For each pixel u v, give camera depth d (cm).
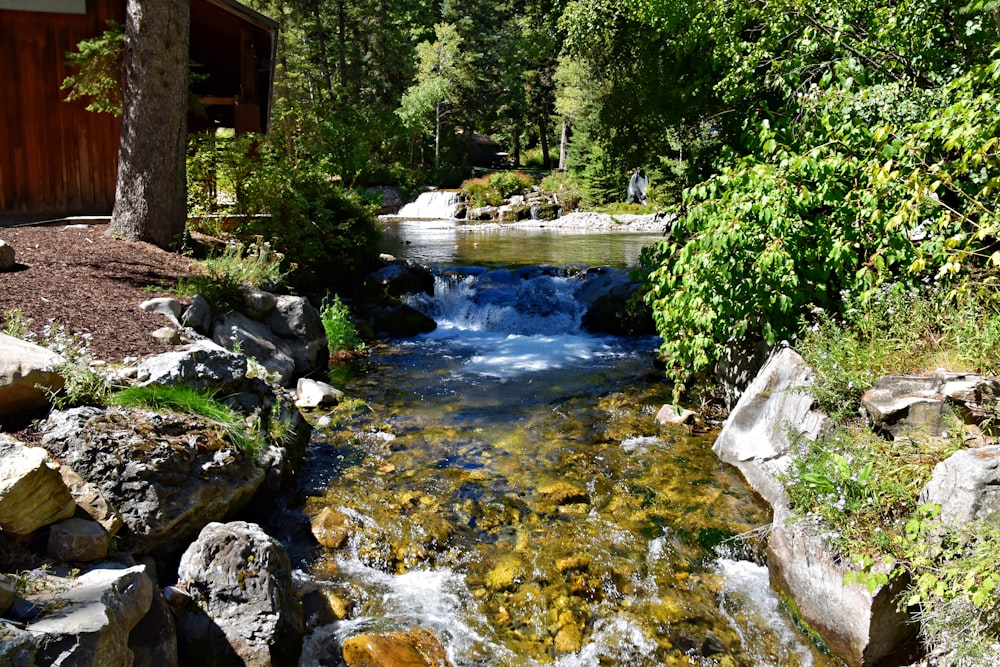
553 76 4284
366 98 4603
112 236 918
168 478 415
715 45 883
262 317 850
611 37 1087
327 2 4284
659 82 1030
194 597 373
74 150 1161
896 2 684
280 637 371
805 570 419
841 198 584
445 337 1155
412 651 387
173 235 940
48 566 327
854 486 414
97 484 391
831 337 580
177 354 532
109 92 1010
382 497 550
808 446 491
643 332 1166
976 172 527
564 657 393
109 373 486
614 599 438
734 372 729
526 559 474
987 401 417
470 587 448
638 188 3609
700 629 414
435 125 4778
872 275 557
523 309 1225
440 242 2286
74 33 1134
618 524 518
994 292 501
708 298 636
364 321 1128
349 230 1270
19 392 419
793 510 451
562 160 4950
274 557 400
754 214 604
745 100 896
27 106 1125
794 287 600
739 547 488
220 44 1461
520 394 827
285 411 614
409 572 462
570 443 668
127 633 306
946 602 343
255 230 1086
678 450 650
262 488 512
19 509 327
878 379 484
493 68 5141
